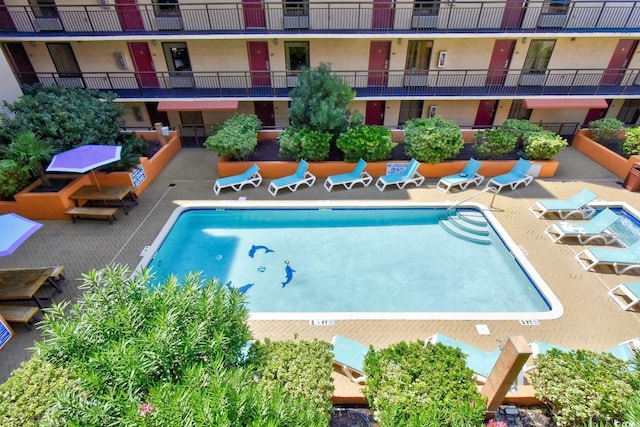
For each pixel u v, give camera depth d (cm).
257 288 947
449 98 1669
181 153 1670
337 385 627
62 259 988
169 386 357
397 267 1020
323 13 1564
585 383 511
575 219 1164
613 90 1681
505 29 1566
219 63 1708
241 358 504
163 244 1086
